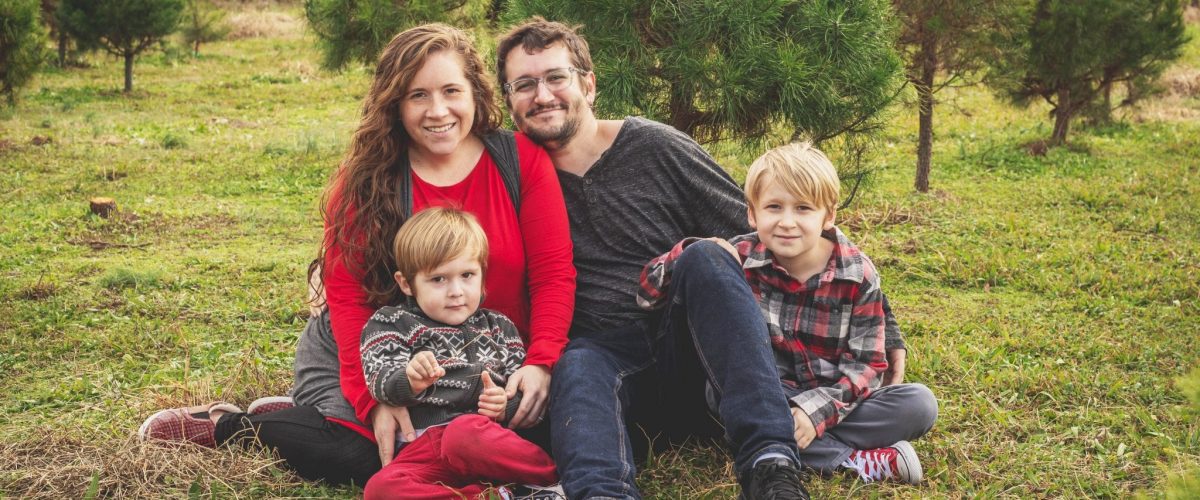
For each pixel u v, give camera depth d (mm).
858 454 3045
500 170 3178
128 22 14633
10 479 2994
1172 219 7125
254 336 4820
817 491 2945
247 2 26469
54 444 3256
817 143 5258
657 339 3068
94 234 6992
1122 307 5145
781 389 2766
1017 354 4379
